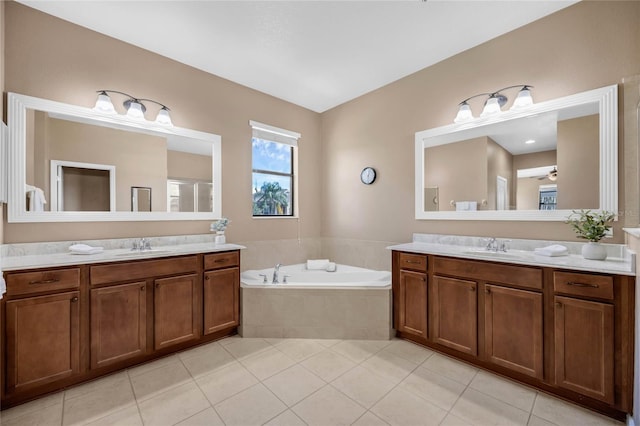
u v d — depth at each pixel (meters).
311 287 2.57
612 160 1.88
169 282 2.19
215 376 1.93
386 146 3.26
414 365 2.08
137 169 2.51
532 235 2.23
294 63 2.80
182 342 2.27
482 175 2.50
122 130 2.44
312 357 2.20
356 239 3.58
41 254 2.03
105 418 1.53
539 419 1.53
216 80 3.02
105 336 1.90
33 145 2.04
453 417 1.54
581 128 2.02
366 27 2.26
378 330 2.51
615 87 1.88
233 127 3.15
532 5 2.04
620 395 1.48
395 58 2.72
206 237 2.88
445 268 2.20
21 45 2.00
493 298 1.95
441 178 2.78
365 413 1.57
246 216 3.25
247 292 2.60
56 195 2.13
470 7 2.05
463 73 2.61
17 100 1.97
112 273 1.93
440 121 2.78
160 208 2.63
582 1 2.00
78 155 2.23
